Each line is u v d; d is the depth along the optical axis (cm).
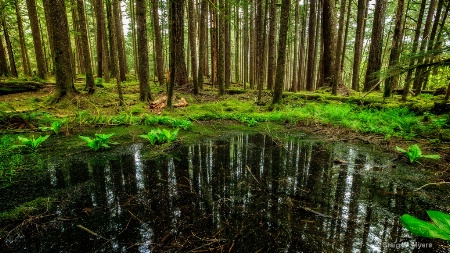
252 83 1984
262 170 398
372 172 390
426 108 801
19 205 275
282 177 369
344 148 538
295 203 287
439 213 177
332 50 1466
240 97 1316
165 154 479
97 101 977
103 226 236
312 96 1176
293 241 216
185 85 1529
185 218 251
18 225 237
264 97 1316
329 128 746
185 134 661
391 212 268
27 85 1140
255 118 890
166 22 2202
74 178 355
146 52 1016
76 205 277
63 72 906
